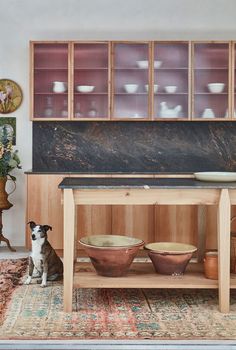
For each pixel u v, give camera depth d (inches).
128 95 237.6
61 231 229.9
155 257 160.7
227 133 250.8
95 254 155.6
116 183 154.0
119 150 251.1
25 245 241.4
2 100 248.5
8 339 125.3
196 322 139.6
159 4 247.9
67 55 235.9
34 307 152.3
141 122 251.0
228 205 147.4
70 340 125.3
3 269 200.4
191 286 151.2
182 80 237.0
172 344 123.2
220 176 160.2
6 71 248.1
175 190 147.9
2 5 245.9
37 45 235.1
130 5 247.8
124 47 236.1
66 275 147.4
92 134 251.1
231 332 131.6
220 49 235.9
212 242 227.5
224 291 148.2
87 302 158.4
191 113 236.2
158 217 229.5
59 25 247.4
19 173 251.0
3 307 152.1
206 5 247.9
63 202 149.8
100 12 247.8
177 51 236.2
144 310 150.5
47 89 237.0
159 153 251.0
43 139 250.4
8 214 251.1
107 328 134.2
